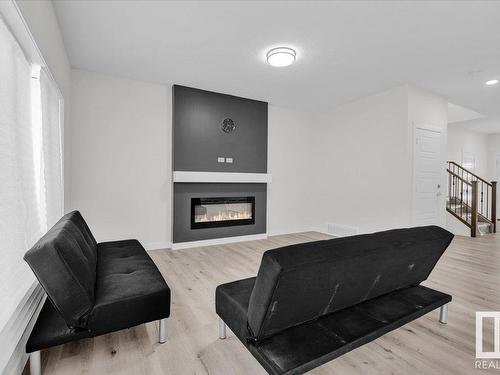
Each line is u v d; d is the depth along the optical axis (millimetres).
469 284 2764
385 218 4426
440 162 4594
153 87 4086
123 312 1573
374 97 4598
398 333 1904
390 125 4336
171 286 2715
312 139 5867
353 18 2457
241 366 1567
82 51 3094
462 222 5281
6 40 1475
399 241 1524
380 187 4500
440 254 1880
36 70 2053
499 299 2426
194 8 2332
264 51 3090
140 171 4012
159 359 1618
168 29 2652
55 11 2363
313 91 4422
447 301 1899
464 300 2402
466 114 5969
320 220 5703
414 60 3297
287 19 2480
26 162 1781
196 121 4301
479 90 4359
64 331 1417
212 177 4363
